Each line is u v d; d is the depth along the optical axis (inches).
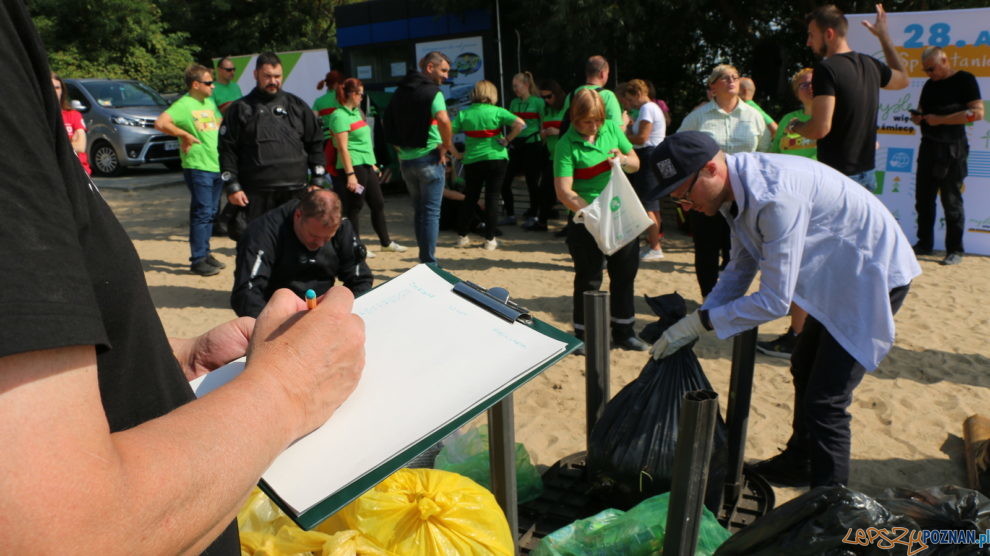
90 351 22.7
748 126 236.4
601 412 121.3
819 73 188.7
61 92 304.0
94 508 21.3
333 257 177.9
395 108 256.7
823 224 103.5
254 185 246.5
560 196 193.3
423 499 76.5
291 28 973.8
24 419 20.3
